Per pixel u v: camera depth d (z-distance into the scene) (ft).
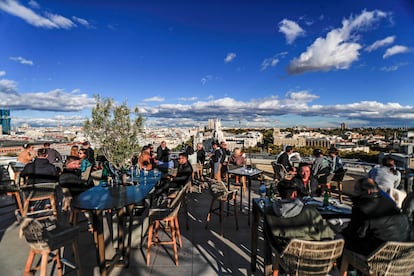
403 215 6.90
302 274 6.50
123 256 9.48
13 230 12.49
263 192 10.65
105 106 19.86
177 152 32.94
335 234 7.40
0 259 9.78
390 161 13.39
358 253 6.99
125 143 19.76
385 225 6.66
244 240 11.73
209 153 30.68
